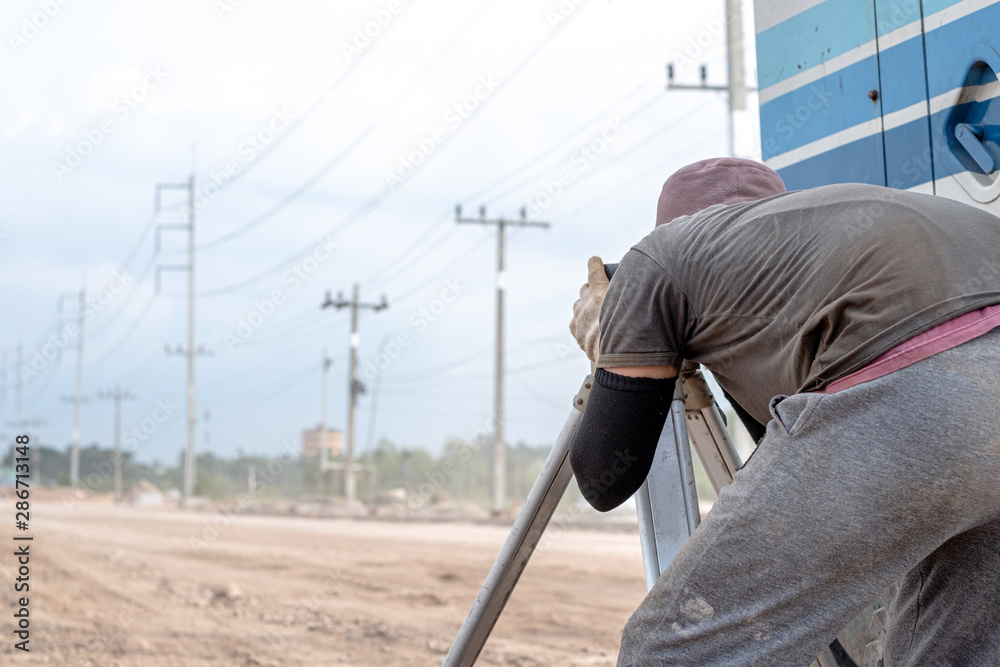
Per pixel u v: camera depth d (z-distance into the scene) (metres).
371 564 11.08
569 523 20.80
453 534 19.34
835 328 1.20
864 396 1.14
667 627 1.22
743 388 1.39
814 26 2.22
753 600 1.17
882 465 1.11
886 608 1.79
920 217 1.22
